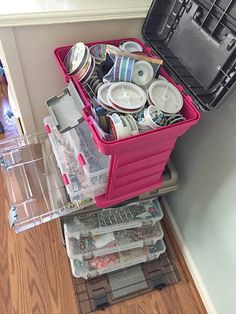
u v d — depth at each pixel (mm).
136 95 737
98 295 1103
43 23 789
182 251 1218
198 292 1136
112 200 886
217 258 1002
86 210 951
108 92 718
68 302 1081
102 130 691
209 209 993
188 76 829
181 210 1189
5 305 1057
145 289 1131
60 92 1014
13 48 831
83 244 1050
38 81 956
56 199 921
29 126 1100
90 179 812
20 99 990
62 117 756
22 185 984
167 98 744
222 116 829
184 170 1097
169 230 1278
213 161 917
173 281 1158
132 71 742
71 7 799
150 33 914
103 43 871
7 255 1161
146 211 1103
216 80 768
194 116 728
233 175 840
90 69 768
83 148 849
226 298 983
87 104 708
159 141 728
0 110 1499
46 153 1032
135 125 687
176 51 874
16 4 769
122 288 1124
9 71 893
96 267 1085
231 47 719
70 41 887
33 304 1066
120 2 854
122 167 770
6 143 1062
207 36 779
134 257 1127
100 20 849
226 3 726
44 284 1109
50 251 1184
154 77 787
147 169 844
